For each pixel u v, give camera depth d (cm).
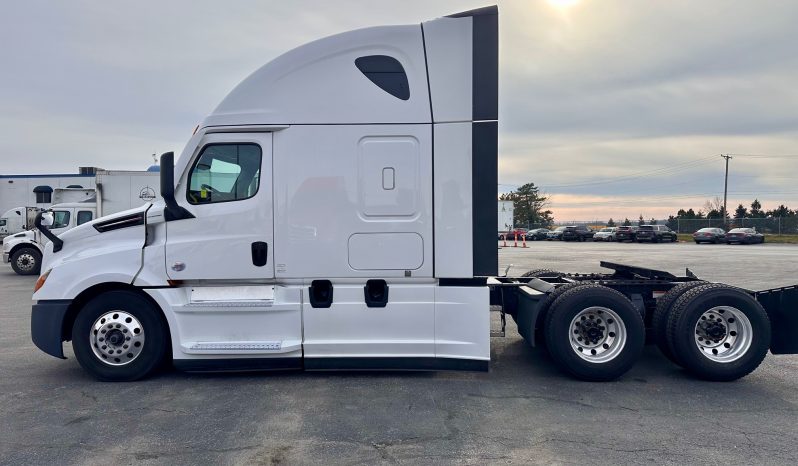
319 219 489
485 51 481
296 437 380
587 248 3303
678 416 421
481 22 482
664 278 627
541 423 406
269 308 492
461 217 484
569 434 385
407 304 491
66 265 500
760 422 408
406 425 401
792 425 402
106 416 421
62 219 1570
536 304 523
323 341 496
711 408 439
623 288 561
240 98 494
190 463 340
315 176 489
